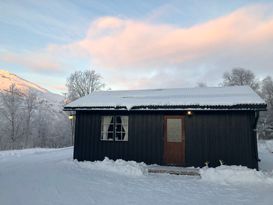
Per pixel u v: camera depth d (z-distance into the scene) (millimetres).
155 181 7836
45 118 41531
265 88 44500
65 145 40188
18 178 8016
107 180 7902
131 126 10586
